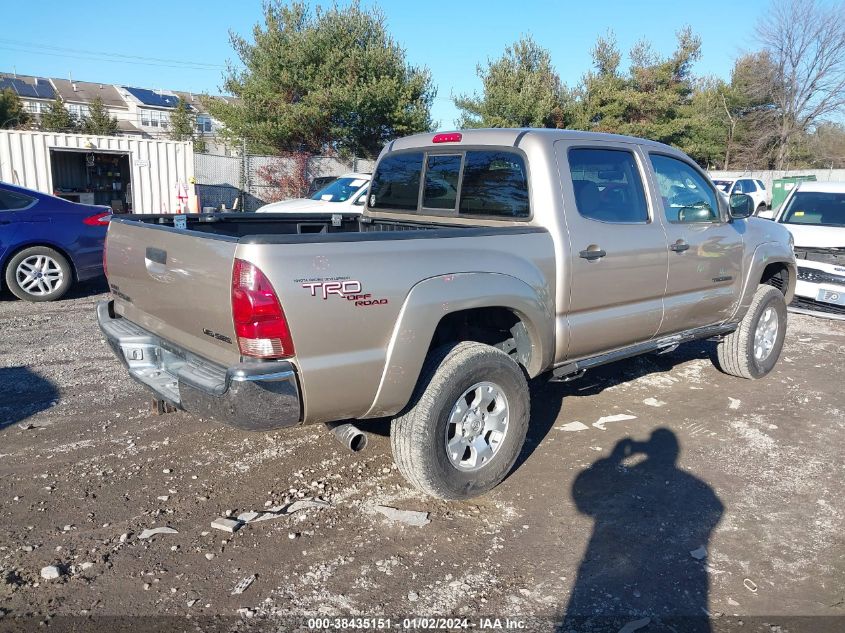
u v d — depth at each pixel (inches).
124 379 226.4
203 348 133.2
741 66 1501.0
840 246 347.3
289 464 168.2
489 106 1093.1
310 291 120.0
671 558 132.7
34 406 201.0
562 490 159.3
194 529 138.0
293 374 120.6
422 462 140.3
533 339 160.1
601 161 177.9
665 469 171.8
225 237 122.3
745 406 219.0
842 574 128.8
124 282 159.9
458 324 164.7
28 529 136.2
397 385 133.3
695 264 201.0
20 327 292.2
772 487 163.2
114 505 146.4
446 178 189.5
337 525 141.2
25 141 674.2
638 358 269.3
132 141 720.3
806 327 338.6
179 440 179.9
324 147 952.3
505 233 151.6
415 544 135.2
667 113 1248.8
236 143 962.1
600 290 172.9
